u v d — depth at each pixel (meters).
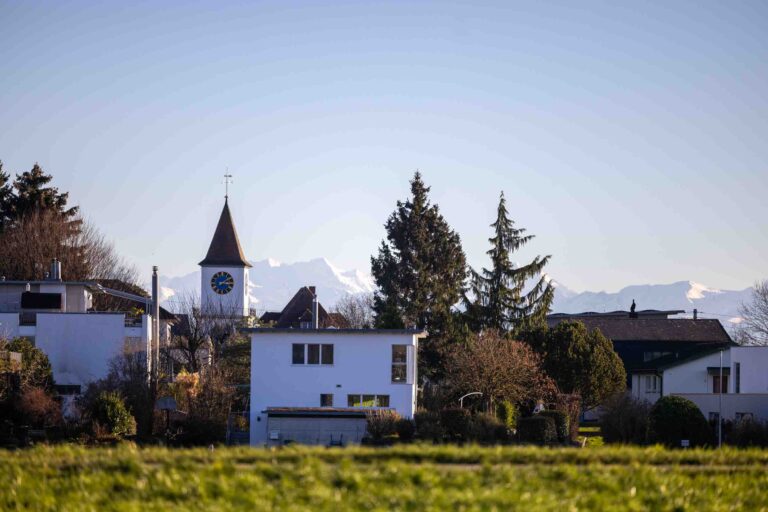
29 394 57.59
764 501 23.39
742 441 52.88
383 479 23.14
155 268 61.62
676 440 53.91
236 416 68.69
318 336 65.75
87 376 77.94
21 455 25.98
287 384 65.50
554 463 25.30
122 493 22.77
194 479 23.11
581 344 81.31
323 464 24.05
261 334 65.88
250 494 22.14
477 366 73.88
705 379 80.38
